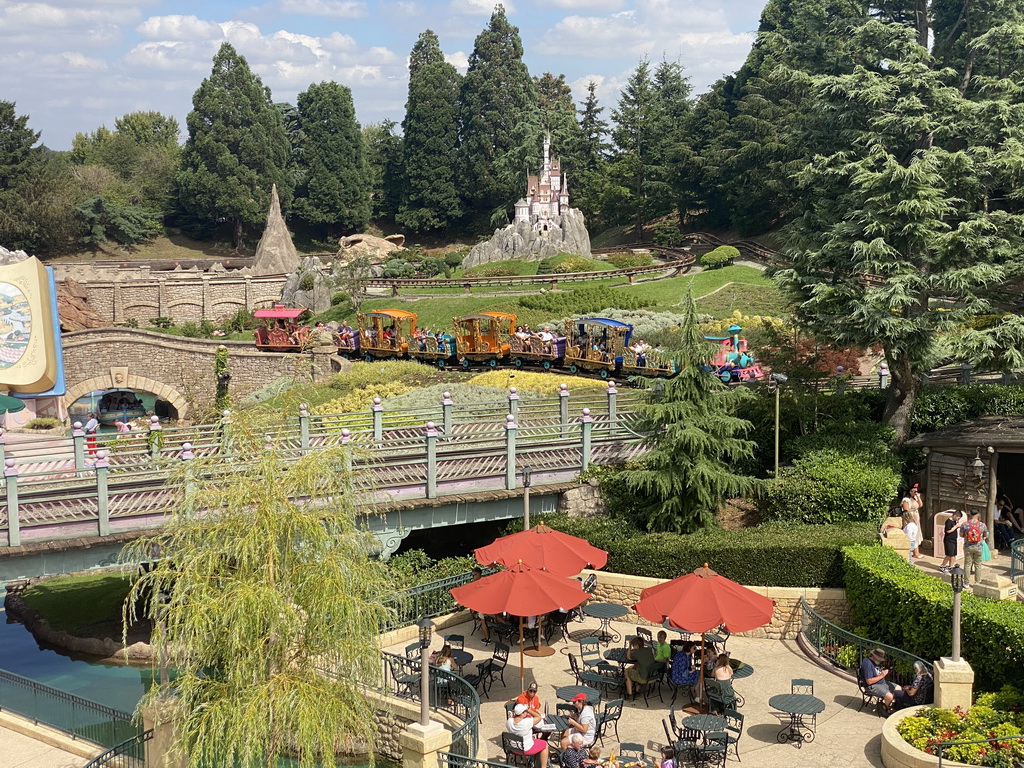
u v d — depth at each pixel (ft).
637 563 83.25
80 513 73.56
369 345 193.77
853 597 76.23
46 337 160.04
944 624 65.46
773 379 95.09
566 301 221.87
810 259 103.14
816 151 118.73
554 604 63.72
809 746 58.80
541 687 68.13
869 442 96.68
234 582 49.34
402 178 433.48
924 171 96.07
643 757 55.98
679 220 351.87
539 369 164.04
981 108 103.19
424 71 417.90
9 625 96.89
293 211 427.74
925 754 53.42
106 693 79.97
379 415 99.35
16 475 70.64
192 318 301.02
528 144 394.11
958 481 91.66
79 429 82.64
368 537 55.42
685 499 88.38
